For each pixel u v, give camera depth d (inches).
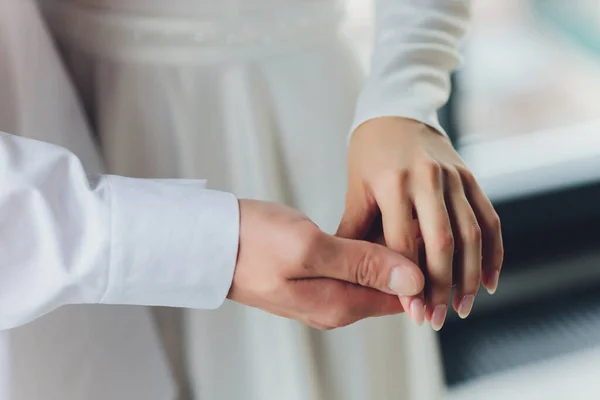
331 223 33.7
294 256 24.7
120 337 31.0
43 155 23.9
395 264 25.3
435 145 27.9
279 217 25.2
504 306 59.4
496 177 60.5
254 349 33.8
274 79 31.4
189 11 30.1
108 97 31.7
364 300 26.0
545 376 53.8
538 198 60.0
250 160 31.7
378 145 27.9
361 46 36.3
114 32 30.6
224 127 31.5
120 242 24.2
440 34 30.4
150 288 25.0
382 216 27.0
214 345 33.4
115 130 31.8
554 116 63.1
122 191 24.5
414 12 30.4
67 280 24.1
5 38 28.2
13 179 23.3
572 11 62.2
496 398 52.2
